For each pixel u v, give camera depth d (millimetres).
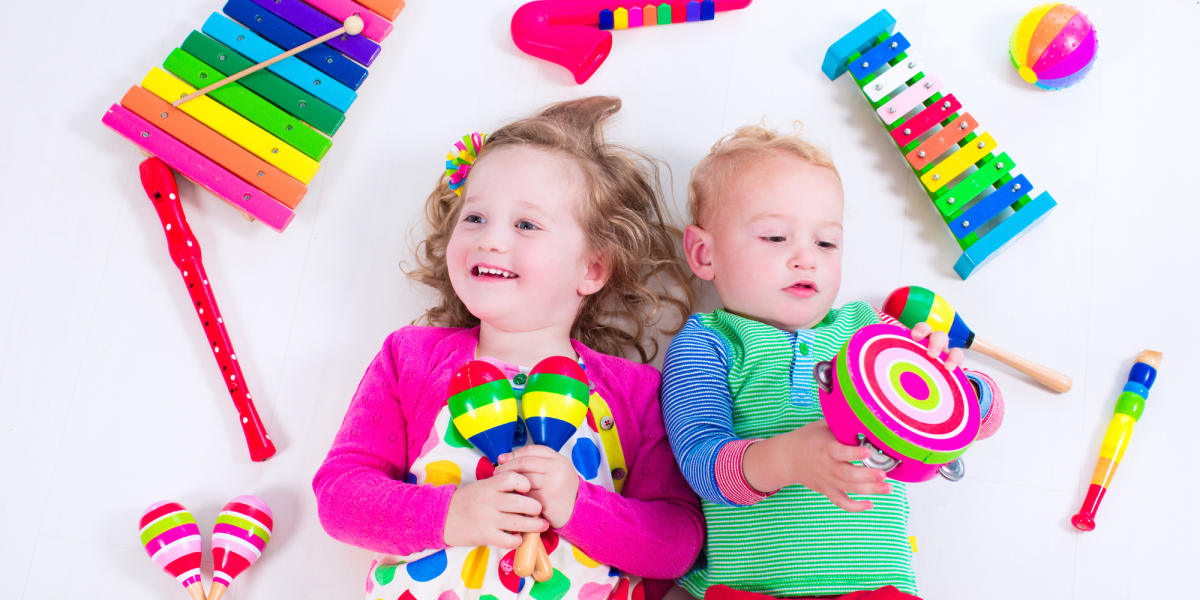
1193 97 1540
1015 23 1607
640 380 1289
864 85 1495
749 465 1007
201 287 1425
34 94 1606
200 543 1262
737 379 1192
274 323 1465
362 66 1555
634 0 1608
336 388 1429
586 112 1461
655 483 1211
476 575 1044
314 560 1319
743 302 1223
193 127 1484
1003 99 1558
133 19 1667
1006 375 1390
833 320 1255
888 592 989
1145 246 1451
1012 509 1323
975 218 1405
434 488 1052
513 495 999
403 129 1603
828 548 1077
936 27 1616
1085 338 1406
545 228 1197
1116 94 1548
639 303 1448
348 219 1536
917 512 1327
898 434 830
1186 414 1354
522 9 1618
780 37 1629
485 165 1249
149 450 1381
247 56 1542
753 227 1201
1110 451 1306
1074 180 1498
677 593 1286
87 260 1496
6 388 1407
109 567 1312
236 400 1367
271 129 1491
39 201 1532
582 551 1082
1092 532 1304
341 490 1101
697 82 1604
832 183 1229
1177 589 1271
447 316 1433
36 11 1668
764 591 1098
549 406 1062
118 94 1610
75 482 1357
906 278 1461
